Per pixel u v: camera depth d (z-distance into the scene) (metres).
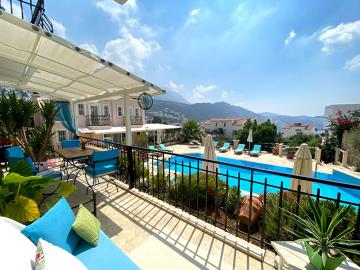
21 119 5.24
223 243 2.39
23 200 1.99
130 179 4.14
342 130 11.82
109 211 3.19
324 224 1.52
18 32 2.51
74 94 6.56
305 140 18.03
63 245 1.50
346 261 1.49
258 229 3.05
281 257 1.55
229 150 17.84
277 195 3.57
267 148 18.55
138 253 2.21
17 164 2.48
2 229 1.20
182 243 2.39
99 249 1.65
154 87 4.27
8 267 0.98
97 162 3.70
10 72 4.71
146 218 2.98
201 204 3.96
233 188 4.27
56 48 2.90
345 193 7.73
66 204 1.81
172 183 4.55
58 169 5.61
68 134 12.84
